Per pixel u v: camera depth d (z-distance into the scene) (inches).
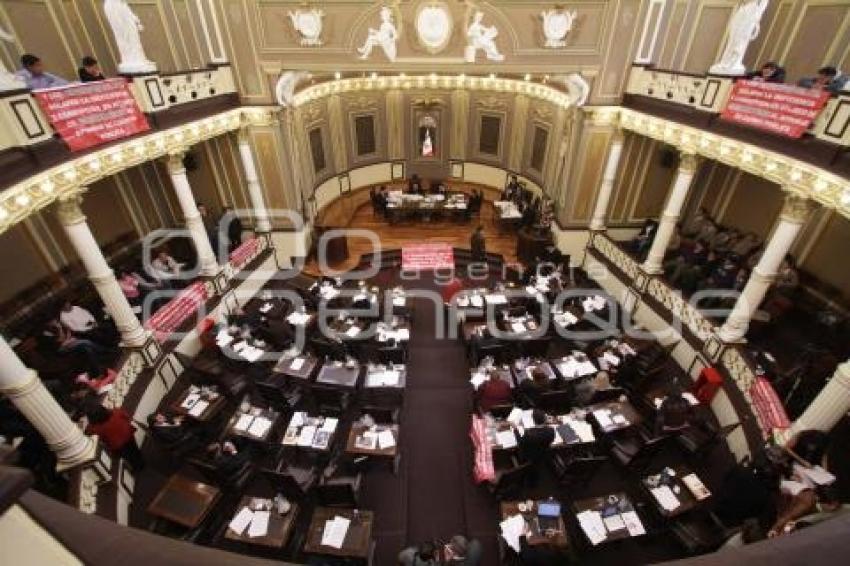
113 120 303.0
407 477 291.3
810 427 249.6
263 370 342.0
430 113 703.7
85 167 282.5
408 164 743.7
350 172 712.4
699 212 485.1
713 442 287.6
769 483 231.0
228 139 486.6
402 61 424.5
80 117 277.6
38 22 357.7
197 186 512.1
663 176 506.0
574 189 502.0
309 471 271.0
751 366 303.1
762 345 350.3
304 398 342.6
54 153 261.0
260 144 471.2
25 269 364.2
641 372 328.2
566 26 407.8
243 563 51.6
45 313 369.1
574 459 252.1
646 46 417.7
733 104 323.3
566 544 225.3
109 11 303.4
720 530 238.2
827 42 365.4
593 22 409.1
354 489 259.6
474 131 709.9
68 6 379.6
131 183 465.1
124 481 273.7
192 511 238.8
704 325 351.6
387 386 315.6
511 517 235.9
